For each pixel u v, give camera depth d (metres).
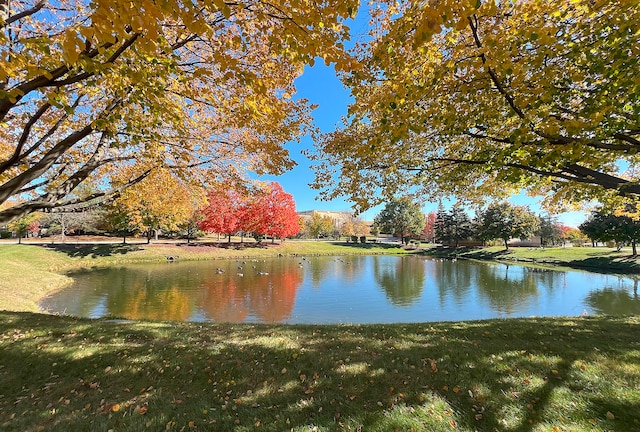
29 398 3.76
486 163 5.41
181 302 13.51
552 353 4.60
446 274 23.78
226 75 3.66
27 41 2.81
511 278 21.66
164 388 3.93
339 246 48.75
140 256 29.36
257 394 3.75
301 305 13.41
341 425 3.13
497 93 4.81
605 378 3.83
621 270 25.17
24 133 5.04
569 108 5.46
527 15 3.99
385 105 4.62
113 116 4.40
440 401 3.48
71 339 5.42
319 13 3.18
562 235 54.28
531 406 3.37
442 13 2.55
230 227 38.97
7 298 11.58
